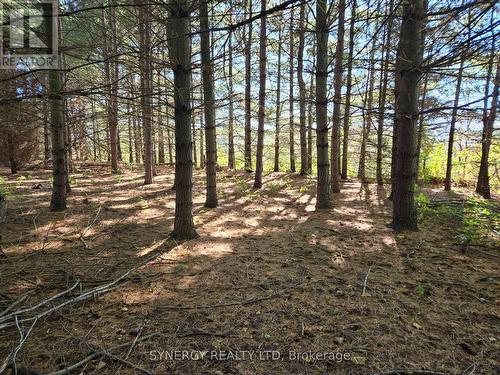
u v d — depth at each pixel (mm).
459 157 12844
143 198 8008
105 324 2625
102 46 3092
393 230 5266
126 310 2832
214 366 2150
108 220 5891
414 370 2100
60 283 3381
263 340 2410
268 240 4770
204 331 2520
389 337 2438
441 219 6047
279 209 7039
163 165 18766
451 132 10078
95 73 6180
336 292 3125
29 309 2670
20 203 7117
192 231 4879
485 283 3332
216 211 6758
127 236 4973
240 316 2723
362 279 3420
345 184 11414
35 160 14734
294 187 10289
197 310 2818
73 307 2893
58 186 6461
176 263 3883
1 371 2057
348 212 6723
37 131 12336
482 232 4918
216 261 3941
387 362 2176
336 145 9281
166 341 2402
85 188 9461
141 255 4168
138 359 2211
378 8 3059
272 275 3525
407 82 4809
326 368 2127
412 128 5020
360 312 2773
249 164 14164
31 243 4625
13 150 12188
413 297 3037
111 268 3766
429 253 4195
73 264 3885
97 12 3705
